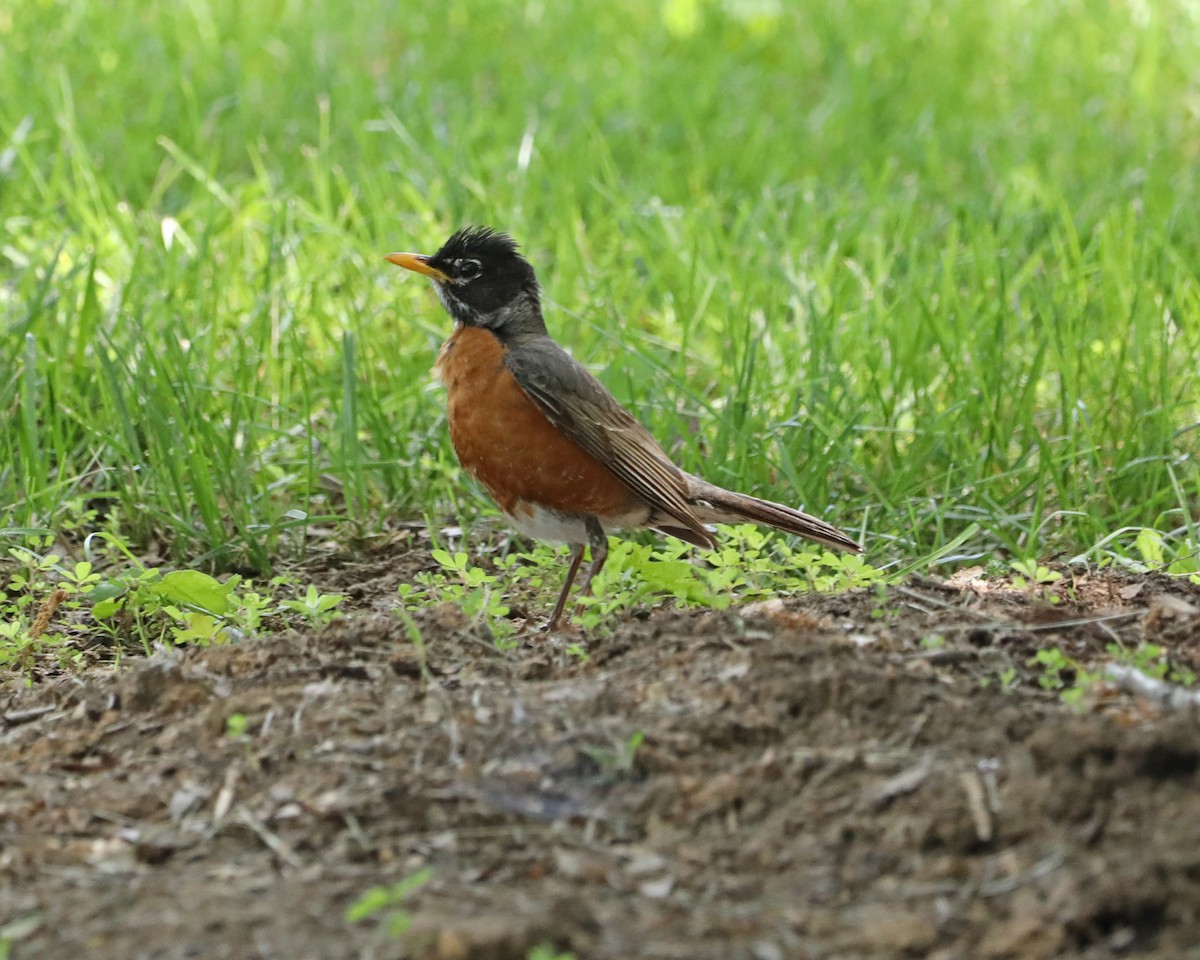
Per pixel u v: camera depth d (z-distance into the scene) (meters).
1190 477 11.57
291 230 14.72
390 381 12.95
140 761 6.95
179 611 9.08
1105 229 13.96
